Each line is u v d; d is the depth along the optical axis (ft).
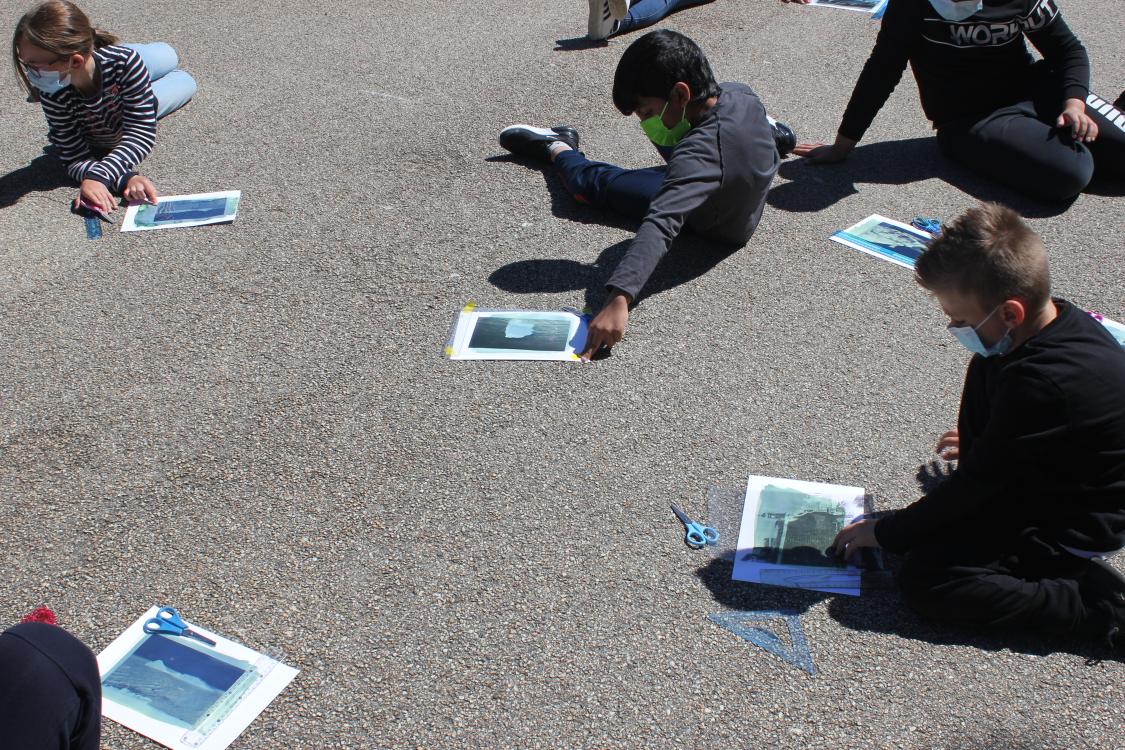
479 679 7.36
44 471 9.21
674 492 9.13
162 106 16.10
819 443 9.75
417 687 7.29
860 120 14.80
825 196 14.43
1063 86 14.25
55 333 11.10
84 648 5.19
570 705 7.18
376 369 10.61
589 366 10.73
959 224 7.10
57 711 4.84
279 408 10.03
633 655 7.59
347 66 18.53
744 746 6.93
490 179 14.60
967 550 7.69
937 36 14.34
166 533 8.58
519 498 9.02
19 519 8.68
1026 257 6.82
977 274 6.89
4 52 18.84
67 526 8.63
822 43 20.10
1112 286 12.33
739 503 9.02
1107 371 6.93
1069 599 7.55
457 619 7.84
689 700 7.25
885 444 9.77
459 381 10.47
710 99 11.52
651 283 12.23
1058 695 7.37
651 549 8.54
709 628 7.84
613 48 19.75
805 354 11.04
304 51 19.24
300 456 9.43
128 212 13.53
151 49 16.89
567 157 14.16
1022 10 14.03
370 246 12.84
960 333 7.33
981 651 7.72
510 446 9.61
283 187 14.25
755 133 11.75
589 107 17.06
